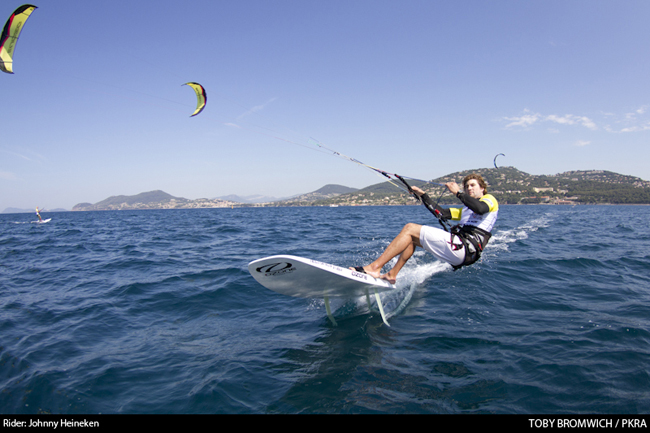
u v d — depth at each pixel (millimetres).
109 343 3707
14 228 23828
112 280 6605
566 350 3297
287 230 16625
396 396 2586
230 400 2574
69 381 2869
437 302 4770
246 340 3715
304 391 2678
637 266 7309
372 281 3945
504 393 2619
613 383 2727
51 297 5504
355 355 3258
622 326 3885
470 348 3367
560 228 16734
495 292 5246
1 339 3812
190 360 3258
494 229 15461
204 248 10859
